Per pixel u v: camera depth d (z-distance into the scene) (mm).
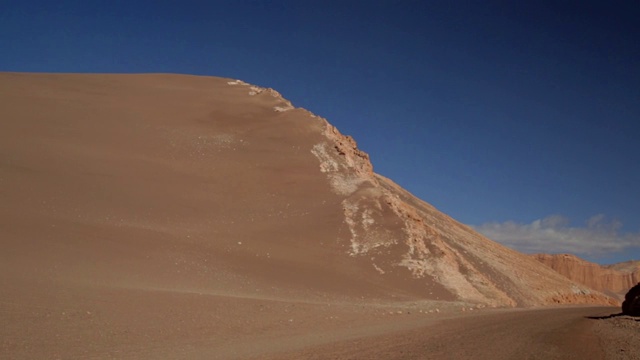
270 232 51219
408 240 53031
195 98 81562
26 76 82562
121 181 53156
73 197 46438
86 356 14406
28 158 51688
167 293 27516
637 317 35719
